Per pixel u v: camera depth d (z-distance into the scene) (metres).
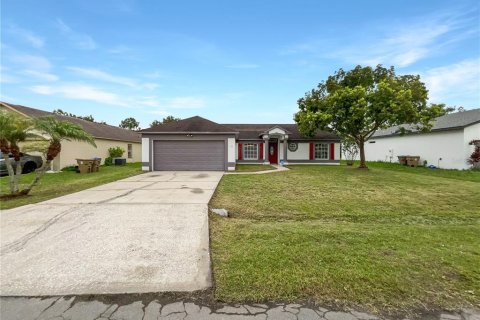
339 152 20.77
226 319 2.13
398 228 4.55
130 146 23.27
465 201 6.84
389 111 13.09
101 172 13.82
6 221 4.71
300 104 16.72
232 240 3.89
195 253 3.41
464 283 2.67
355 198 7.12
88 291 2.53
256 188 8.52
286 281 2.68
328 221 5.15
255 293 2.49
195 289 2.57
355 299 2.40
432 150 17.70
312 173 13.18
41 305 2.31
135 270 2.95
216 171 14.40
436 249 3.54
